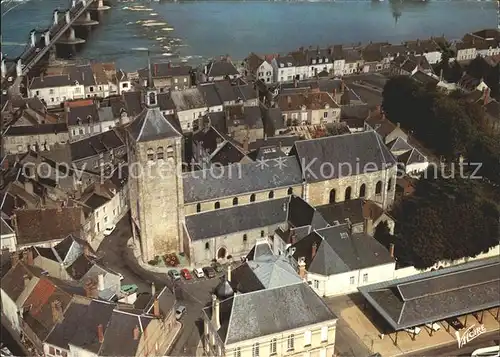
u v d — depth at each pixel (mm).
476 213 147375
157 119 136750
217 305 108500
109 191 164000
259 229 149500
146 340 110375
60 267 130875
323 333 112062
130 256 149125
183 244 147375
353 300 134375
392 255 139125
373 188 162375
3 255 134500
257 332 107188
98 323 110375
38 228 144875
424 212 148125
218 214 147875
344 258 135875
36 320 115688
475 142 177000
